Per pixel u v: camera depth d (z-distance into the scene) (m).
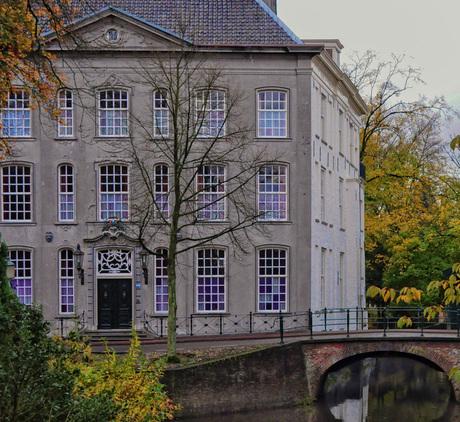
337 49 50.28
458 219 54.97
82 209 40.88
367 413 34.00
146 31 40.59
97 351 33.03
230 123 41.16
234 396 32.31
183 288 41.00
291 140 41.66
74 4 40.22
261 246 41.38
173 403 30.94
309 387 35.16
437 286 13.66
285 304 41.50
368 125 62.62
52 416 13.00
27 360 12.88
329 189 47.59
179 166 33.28
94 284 40.62
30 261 40.81
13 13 20.42
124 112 41.03
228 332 41.09
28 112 41.00
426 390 40.53
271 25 42.12
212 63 41.16
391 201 62.38
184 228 40.91
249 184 41.22
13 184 41.00
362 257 58.09
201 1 42.66
